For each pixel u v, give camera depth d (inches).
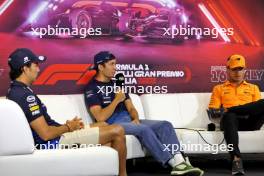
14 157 110.2
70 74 195.8
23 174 110.7
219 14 212.4
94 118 177.9
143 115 191.5
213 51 211.9
